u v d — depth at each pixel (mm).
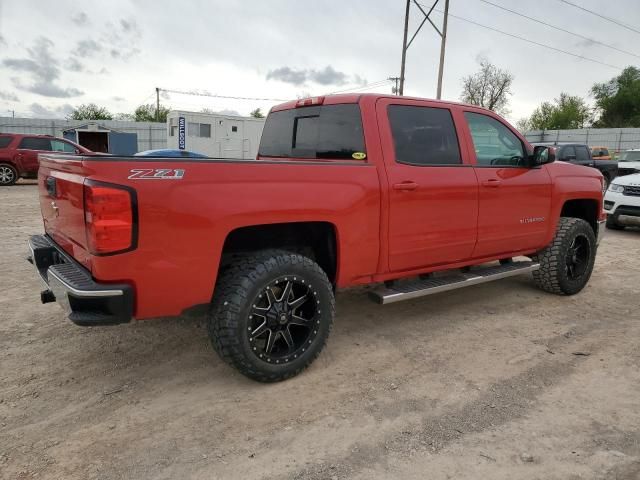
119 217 2549
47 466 2371
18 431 2650
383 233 3590
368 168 3486
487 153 4348
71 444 2545
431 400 3035
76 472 2332
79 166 2631
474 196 4125
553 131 39969
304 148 4141
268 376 3123
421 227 3811
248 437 2635
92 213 2514
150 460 2430
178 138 22391
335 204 3268
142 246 2627
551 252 4996
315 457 2475
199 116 22562
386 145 3637
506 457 2480
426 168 3824
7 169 16438
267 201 2977
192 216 2732
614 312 4734
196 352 3678
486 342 3959
